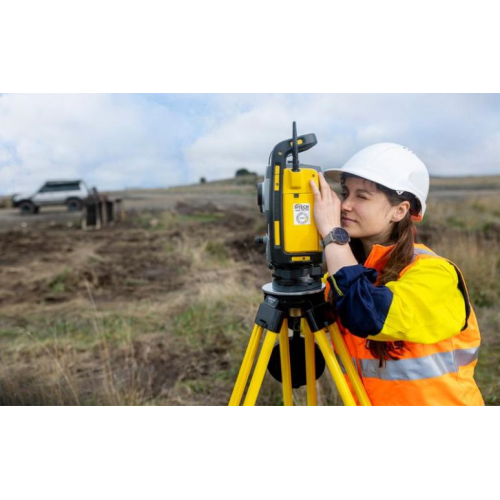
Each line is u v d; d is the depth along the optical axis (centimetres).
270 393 332
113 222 1577
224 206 1753
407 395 152
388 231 159
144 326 498
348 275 139
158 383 369
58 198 1844
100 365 401
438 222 1094
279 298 162
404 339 141
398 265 148
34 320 539
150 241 1145
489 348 404
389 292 138
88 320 528
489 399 321
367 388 163
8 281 742
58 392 331
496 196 1547
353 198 156
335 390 311
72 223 1586
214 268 775
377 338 143
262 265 772
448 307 142
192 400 339
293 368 187
